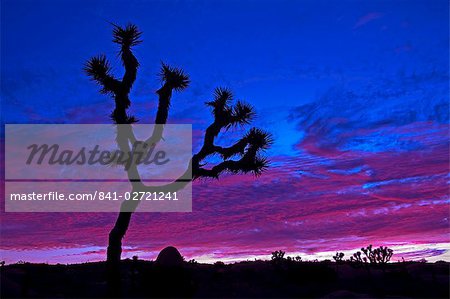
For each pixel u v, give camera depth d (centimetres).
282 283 1747
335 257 2297
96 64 1499
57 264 2438
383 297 1391
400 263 2444
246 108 1605
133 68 1518
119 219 1455
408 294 1491
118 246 1430
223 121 1583
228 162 1573
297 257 2431
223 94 1623
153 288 1388
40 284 1609
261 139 1591
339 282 1794
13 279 1636
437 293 1474
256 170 1584
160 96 1545
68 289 1535
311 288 1639
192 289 1420
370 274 1947
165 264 1404
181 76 1559
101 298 1366
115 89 1502
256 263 2381
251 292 1512
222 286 1628
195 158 1541
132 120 1506
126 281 1664
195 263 2503
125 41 1523
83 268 2225
